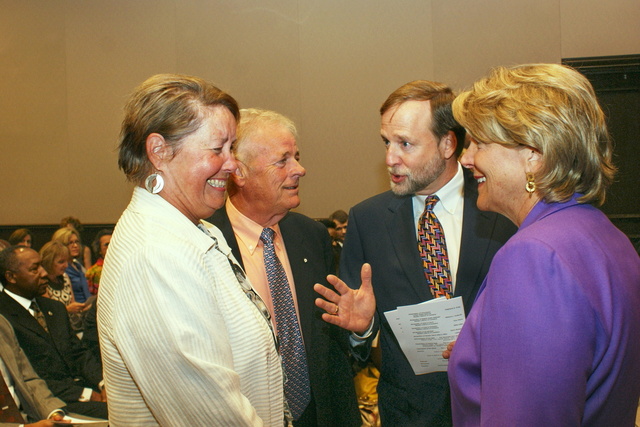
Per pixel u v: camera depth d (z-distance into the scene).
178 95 1.08
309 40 6.20
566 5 5.75
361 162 6.19
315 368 1.66
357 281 1.73
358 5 6.11
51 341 2.96
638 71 5.69
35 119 6.73
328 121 6.21
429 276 1.60
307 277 1.76
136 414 1.09
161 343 0.98
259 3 6.25
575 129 0.88
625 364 0.85
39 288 3.01
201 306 1.02
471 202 1.58
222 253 1.18
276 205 1.67
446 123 1.53
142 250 1.03
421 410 1.59
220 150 1.13
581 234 0.87
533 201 0.96
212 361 1.00
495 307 0.86
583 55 5.76
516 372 0.81
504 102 0.94
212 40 6.34
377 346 1.99
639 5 5.65
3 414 2.38
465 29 5.93
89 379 2.99
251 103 6.30
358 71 6.14
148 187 1.11
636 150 5.77
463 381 0.97
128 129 1.10
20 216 6.82
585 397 0.81
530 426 0.79
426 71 6.02
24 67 6.70
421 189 1.59
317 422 1.64
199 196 1.13
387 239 1.67
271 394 1.19
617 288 0.85
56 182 6.73
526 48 5.83
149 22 6.45
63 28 6.62
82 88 6.62
